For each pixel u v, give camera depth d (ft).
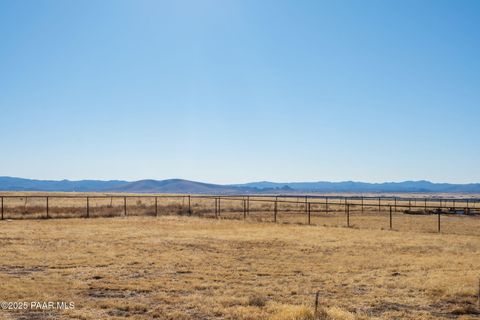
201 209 213.66
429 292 57.52
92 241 98.32
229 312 46.91
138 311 47.73
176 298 52.60
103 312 47.01
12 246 89.35
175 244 96.22
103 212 177.58
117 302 50.55
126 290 56.80
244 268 71.72
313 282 63.26
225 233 117.50
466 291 56.85
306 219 175.22
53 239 100.42
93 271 67.15
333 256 84.38
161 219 157.99
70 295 53.52
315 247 95.14
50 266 70.08
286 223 151.12
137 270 68.69
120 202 266.98
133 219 156.66
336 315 44.70
